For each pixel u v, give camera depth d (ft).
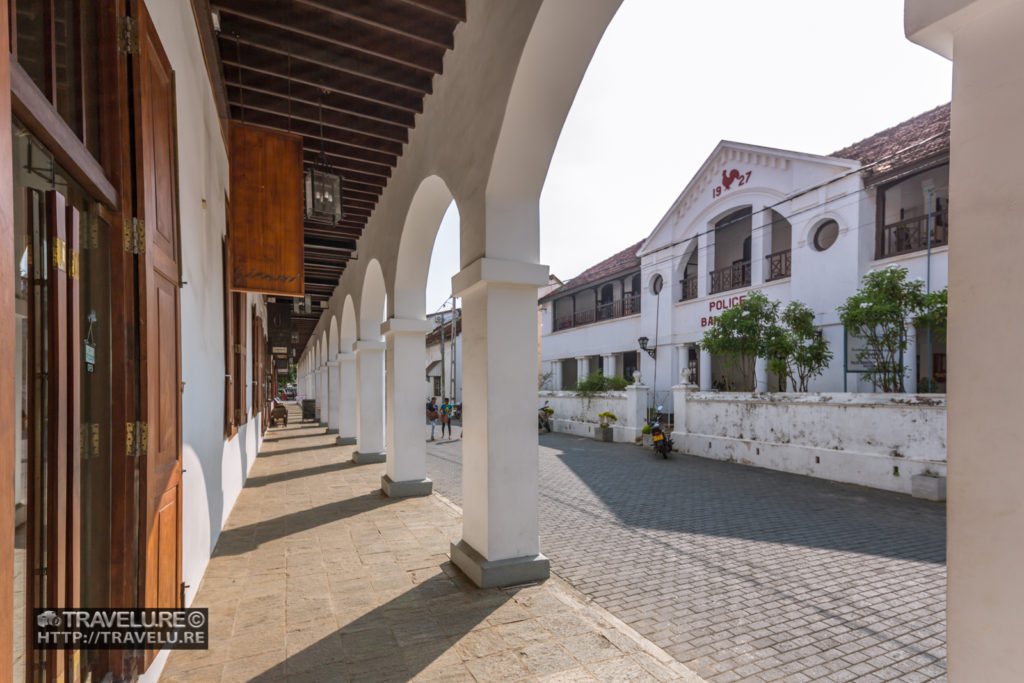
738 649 10.09
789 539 17.40
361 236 32.45
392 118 19.56
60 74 6.36
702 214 52.60
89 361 6.84
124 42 7.04
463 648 9.80
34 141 5.04
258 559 14.87
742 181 47.75
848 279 37.73
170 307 8.69
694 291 55.21
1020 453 3.08
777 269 47.03
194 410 12.17
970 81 3.40
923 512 21.15
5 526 3.13
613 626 10.71
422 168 18.54
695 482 27.68
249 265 17.11
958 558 3.36
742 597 12.59
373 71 16.90
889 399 25.86
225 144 18.81
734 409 35.32
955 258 3.43
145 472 7.06
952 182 3.46
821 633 10.75
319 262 39.37
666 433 39.96
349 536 17.15
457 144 15.16
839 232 38.55
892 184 35.96
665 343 56.75
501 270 13.04
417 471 23.50
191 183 12.01
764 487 26.35
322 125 19.81
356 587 12.78
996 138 3.24
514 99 12.07
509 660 9.37
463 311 14.58
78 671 6.01
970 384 3.32
